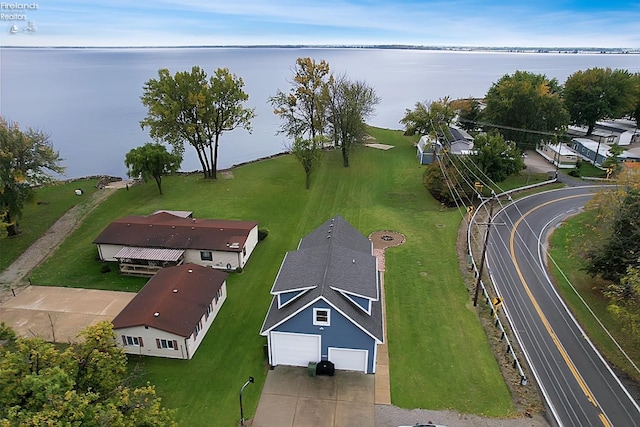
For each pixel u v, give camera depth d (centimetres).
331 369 2602
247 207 5256
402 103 15750
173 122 5759
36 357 1792
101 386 1995
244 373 2647
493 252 4144
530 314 3234
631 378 2605
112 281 3675
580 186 5975
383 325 2844
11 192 4191
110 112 13438
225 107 6025
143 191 5775
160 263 3797
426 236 4481
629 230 3225
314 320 2536
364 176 6366
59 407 1487
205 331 3000
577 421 2288
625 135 8000
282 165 6925
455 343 2900
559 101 6781
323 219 4953
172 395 2466
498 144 5497
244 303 3366
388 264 3912
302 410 2367
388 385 2544
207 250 3778
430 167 5491
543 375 2625
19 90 18812
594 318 3186
